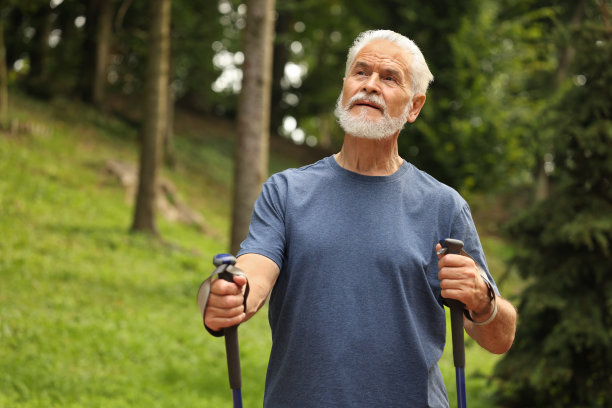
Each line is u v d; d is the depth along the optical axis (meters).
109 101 21.23
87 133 16.64
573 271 6.06
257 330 7.99
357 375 1.83
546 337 6.13
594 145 5.91
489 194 16.75
